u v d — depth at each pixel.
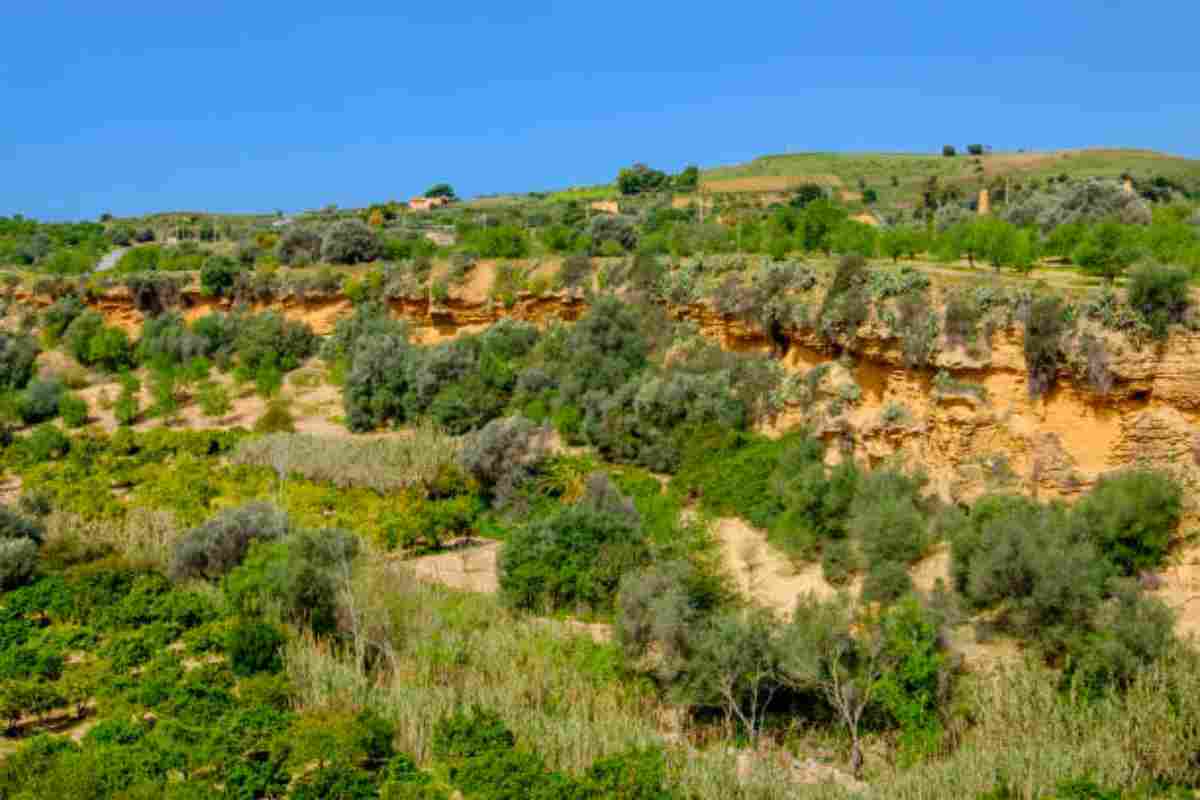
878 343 42.25
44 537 44.81
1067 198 66.75
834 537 38.69
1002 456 38.03
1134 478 34.47
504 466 49.53
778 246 56.22
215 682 30.91
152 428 63.97
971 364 38.81
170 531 44.44
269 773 25.20
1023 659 29.55
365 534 43.34
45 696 29.39
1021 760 24.44
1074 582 29.91
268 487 50.34
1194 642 29.56
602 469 49.41
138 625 35.97
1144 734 25.28
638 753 25.44
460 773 25.19
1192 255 41.66
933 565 35.03
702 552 38.69
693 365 52.91
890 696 27.84
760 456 44.59
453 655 31.53
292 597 34.66
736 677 28.86
